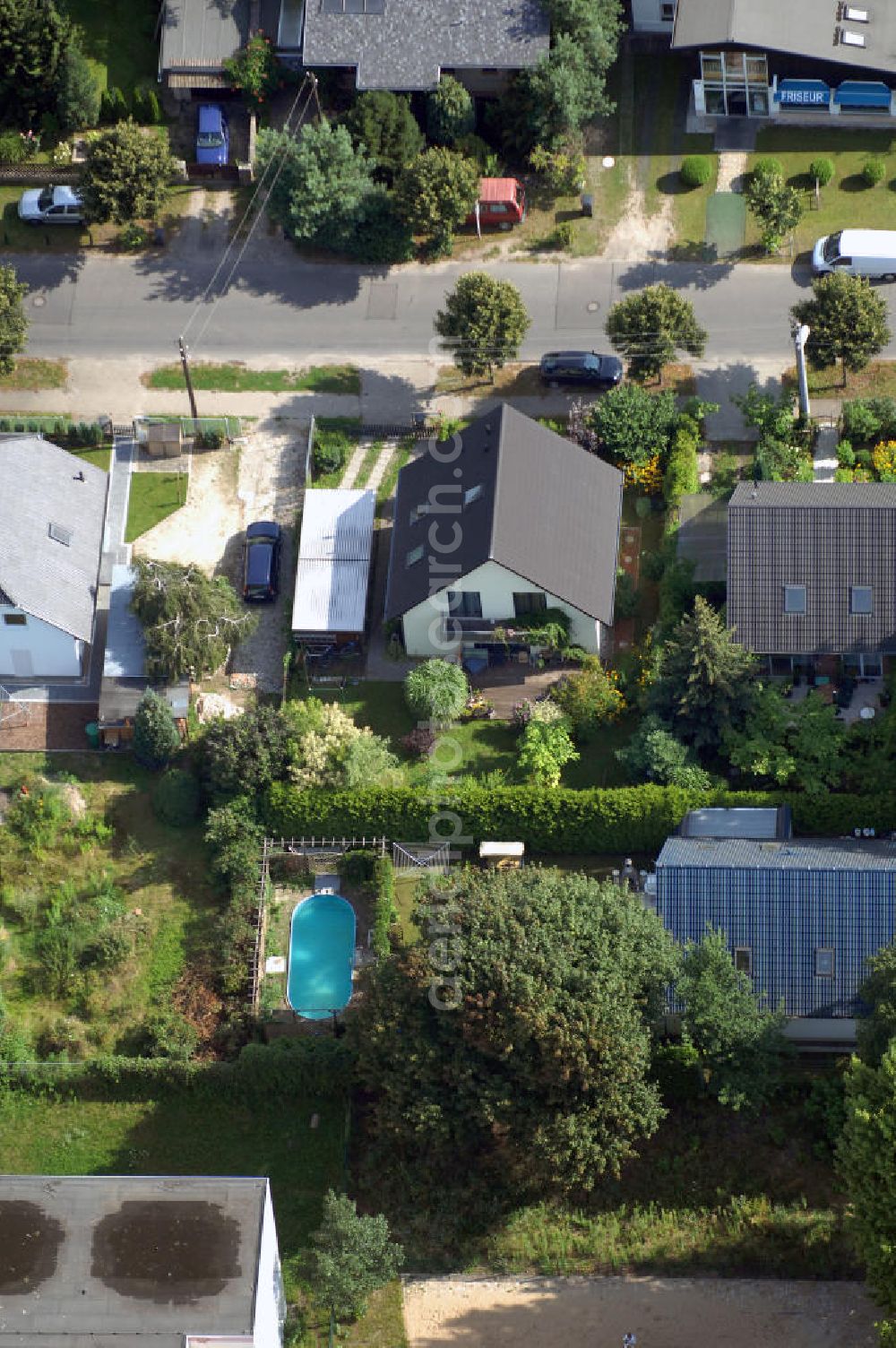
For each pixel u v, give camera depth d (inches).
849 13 4677.7
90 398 4532.5
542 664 4092.0
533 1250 3452.3
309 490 4286.4
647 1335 3356.3
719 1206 3476.9
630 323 4375.0
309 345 4586.6
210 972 3754.9
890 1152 3144.7
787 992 3540.8
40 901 3868.1
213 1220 3240.7
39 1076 3649.1
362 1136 3597.4
